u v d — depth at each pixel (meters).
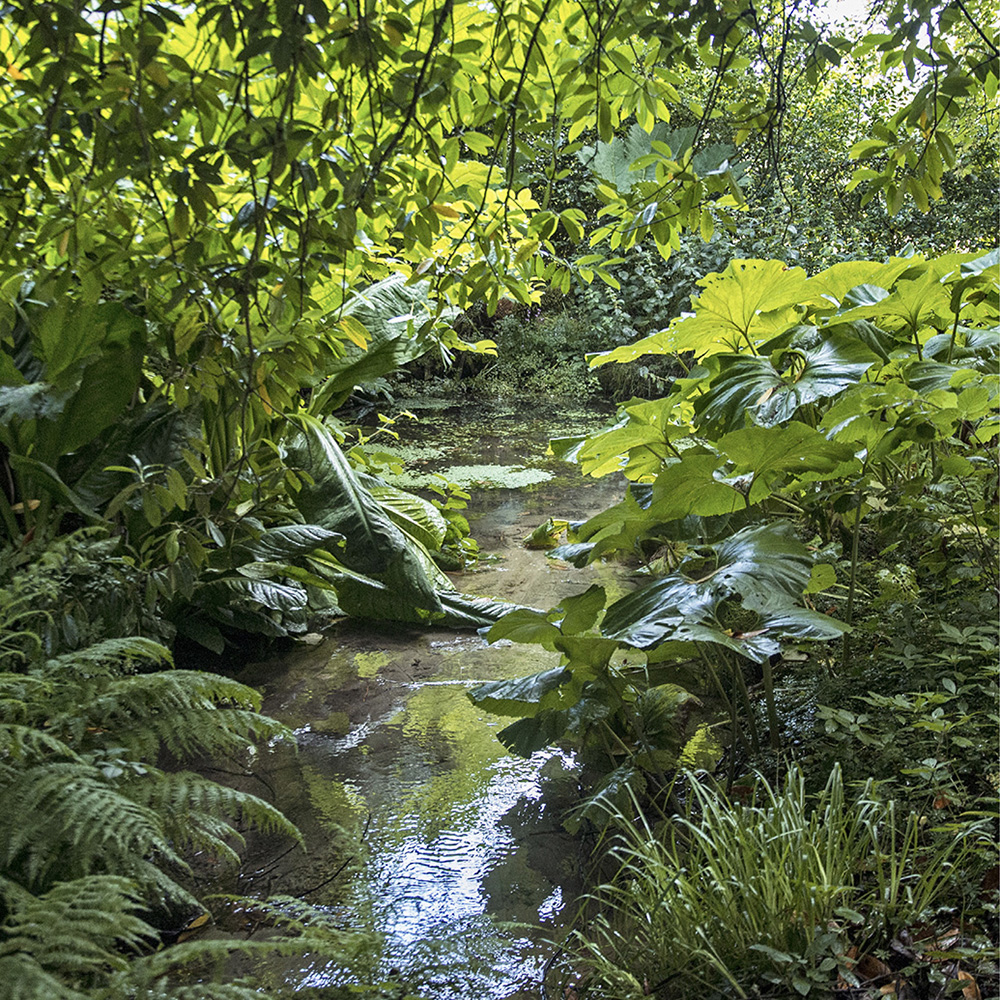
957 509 2.81
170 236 1.79
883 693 2.59
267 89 2.36
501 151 2.16
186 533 2.40
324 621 4.30
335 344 3.51
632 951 1.90
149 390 3.65
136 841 1.98
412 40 2.20
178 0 1.78
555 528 5.02
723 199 2.21
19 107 2.09
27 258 2.30
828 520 3.24
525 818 2.66
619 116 2.27
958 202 8.90
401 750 3.08
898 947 1.78
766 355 3.00
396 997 1.92
